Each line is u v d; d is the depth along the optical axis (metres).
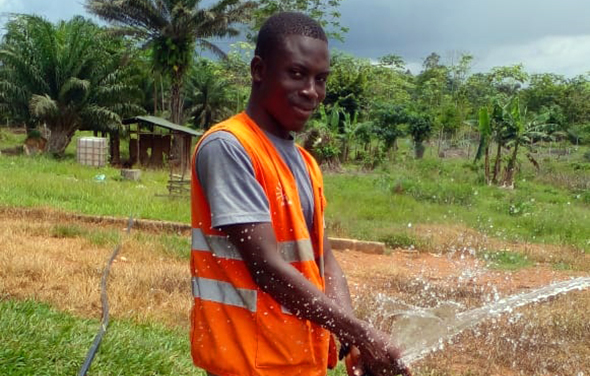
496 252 12.85
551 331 7.04
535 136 31.56
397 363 1.82
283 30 1.92
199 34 33.81
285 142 1.98
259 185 1.84
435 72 69.19
